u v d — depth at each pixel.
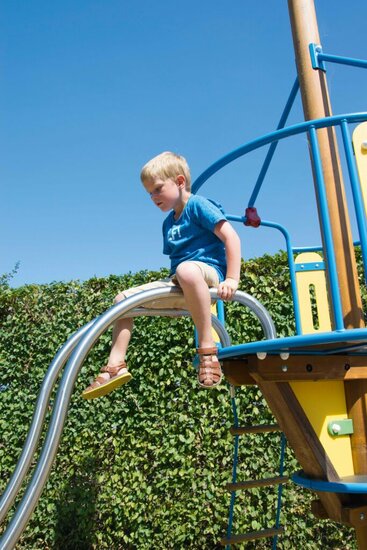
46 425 4.67
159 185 2.19
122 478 4.34
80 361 1.84
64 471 4.50
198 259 2.10
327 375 2.14
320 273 2.98
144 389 4.32
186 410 4.24
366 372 2.24
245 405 4.11
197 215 2.13
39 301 4.92
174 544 4.13
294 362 2.07
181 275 1.95
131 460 4.30
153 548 4.20
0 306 5.02
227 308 4.20
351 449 2.18
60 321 4.79
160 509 4.18
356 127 1.94
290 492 3.98
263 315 2.36
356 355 2.25
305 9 2.58
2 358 4.86
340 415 2.20
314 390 2.16
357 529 2.18
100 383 2.03
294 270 2.96
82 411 4.47
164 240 2.34
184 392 4.25
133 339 4.43
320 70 2.51
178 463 4.22
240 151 2.37
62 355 1.96
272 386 2.06
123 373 2.06
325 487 2.01
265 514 3.99
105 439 4.41
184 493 4.16
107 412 4.45
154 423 4.27
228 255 2.01
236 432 2.76
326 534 3.96
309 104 2.47
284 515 3.96
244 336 4.10
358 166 1.91
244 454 4.06
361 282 4.05
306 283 2.96
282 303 4.11
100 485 4.39
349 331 1.63
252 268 4.32
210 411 4.18
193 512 4.11
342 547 3.91
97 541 4.35
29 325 4.88
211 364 1.89
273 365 2.03
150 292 1.99
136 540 4.23
